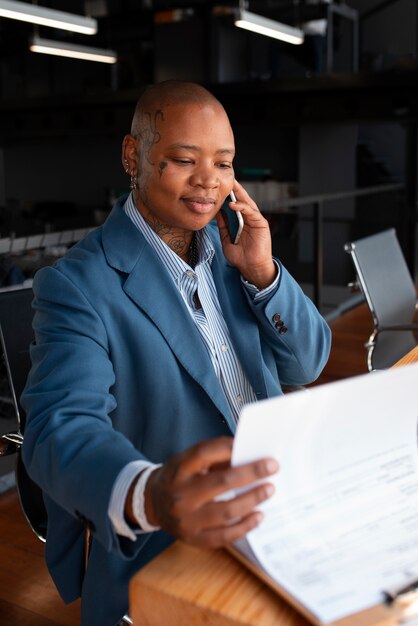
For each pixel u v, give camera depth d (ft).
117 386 3.56
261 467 2.15
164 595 2.24
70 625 6.47
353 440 2.48
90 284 3.53
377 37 35.01
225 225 3.92
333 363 14.66
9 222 23.65
